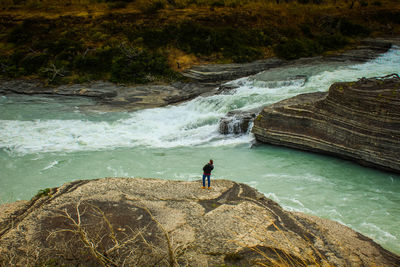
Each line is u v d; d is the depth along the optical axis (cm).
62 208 1016
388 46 3259
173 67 3134
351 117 1535
